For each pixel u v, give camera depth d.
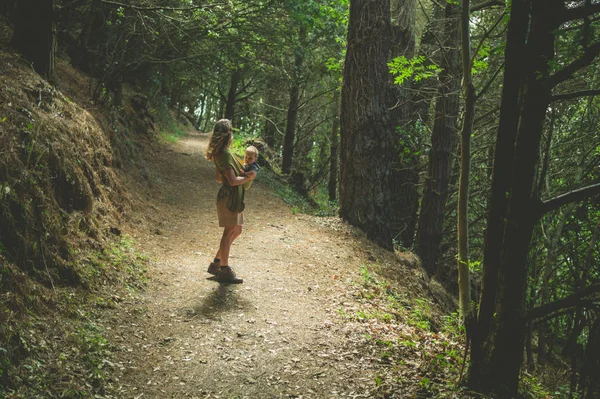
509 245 3.86
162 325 5.07
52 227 5.45
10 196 4.95
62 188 6.20
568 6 4.22
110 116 12.09
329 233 10.06
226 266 6.50
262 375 4.32
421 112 13.58
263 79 26.31
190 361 4.44
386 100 11.01
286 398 3.99
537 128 3.76
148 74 19.47
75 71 14.02
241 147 20.55
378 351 4.97
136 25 12.84
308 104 28.34
